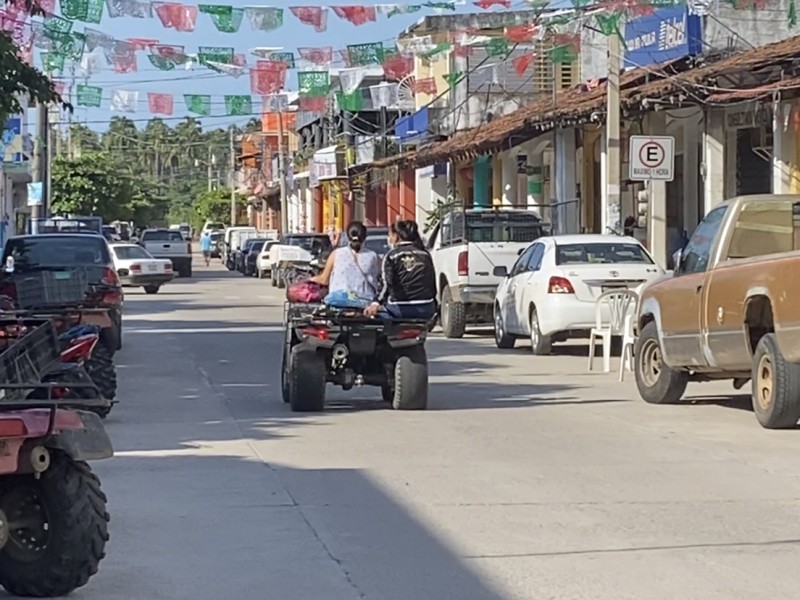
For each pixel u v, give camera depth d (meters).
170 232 56.12
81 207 74.00
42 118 39.12
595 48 29.88
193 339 24.12
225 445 12.03
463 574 7.48
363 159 51.53
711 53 24.67
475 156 34.53
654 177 21.91
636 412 14.30
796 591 7.11
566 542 8.23
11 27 16.11
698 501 9.48
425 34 21.39
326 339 13.91
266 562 7.79
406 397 14.29
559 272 20.16
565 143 31.47
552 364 19.70
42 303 14.54
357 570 7.59
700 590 7.12
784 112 21.05
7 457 6.51
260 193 85.75
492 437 12.45
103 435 7.06
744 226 13.45
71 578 6.92
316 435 12.60
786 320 11.80
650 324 15.09
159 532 8.57
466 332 26.02
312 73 18.28
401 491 9.84
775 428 12.74
